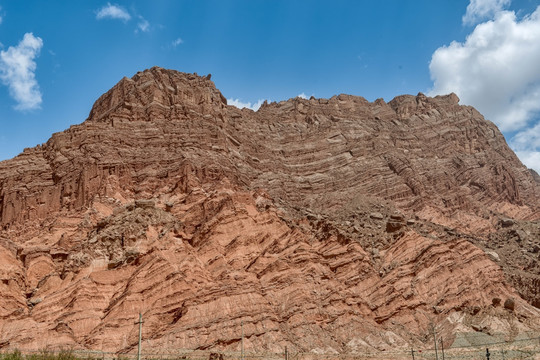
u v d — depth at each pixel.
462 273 110.62
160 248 105.81
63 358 77.94
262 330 91.06
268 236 114.06
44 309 93.94
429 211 151.25
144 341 88.88
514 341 93.62
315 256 109.44
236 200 118.00
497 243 141.75
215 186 126.62
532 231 146.75
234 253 109.31
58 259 107.94
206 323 91.25
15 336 87.88
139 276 99.50
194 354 85.19
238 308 93.94
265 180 151.88
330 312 98.19
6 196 126.94
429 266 111.56
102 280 100.75
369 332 96.62
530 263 127.19
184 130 143.50
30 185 129.62
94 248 105.94
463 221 155.00
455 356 89.94
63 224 115.19
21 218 123.56
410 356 90.12
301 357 87.12
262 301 95.81
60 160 133.38
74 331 91.56
